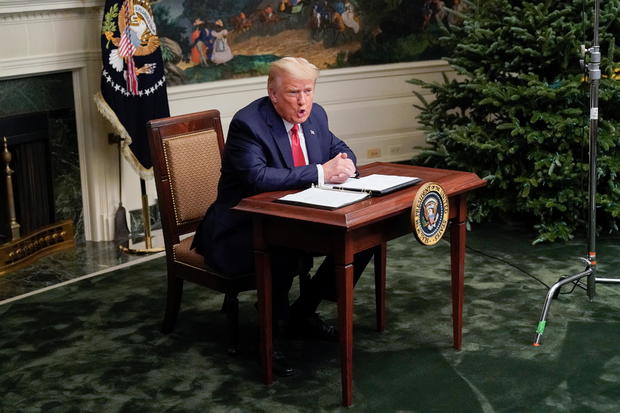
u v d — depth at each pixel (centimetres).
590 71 389
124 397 332
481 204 542
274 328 348
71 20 525
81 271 501
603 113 523
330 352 370
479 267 476
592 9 498
